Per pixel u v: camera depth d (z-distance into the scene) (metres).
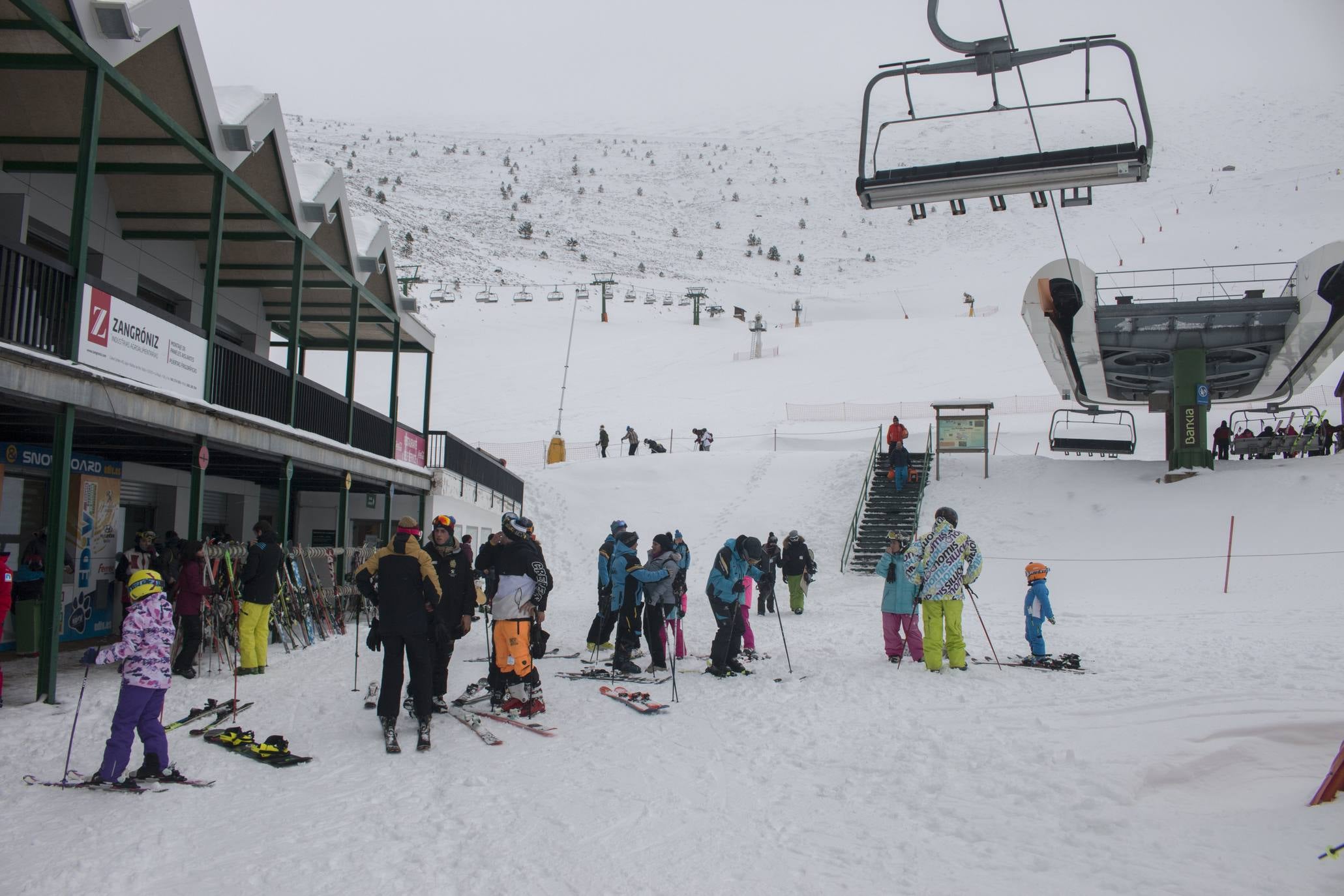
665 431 40.72
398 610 6.96
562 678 9.91
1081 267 21.61
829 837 4.79
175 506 15.24
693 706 8.39
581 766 6.32
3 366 7.48
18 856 4.70
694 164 196.75
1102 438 28.84
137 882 4.35
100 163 11.66
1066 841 4.57
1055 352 25.34
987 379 47.78
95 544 13.02
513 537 8.23
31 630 11.55
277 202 13.98
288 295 18.50
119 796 5.72
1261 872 3.97
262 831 5.04
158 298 15.73
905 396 45.44
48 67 8.89
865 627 14.58
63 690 9.08
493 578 8.56
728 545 10.03
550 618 16.69
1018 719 7.18
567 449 37.56
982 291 98.31
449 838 4.88
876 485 26.92
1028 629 10.11
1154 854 4.29
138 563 11.67
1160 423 38.78
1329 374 44.28
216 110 11.48
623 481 29.77
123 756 5.96
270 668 10.73
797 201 167.75
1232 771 5.64
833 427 39.91
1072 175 5.94
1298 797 5.01
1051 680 8.91
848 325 68.31
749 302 98.31
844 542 24.94
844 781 5.82
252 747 6.77
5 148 11.86
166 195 13.96
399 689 6.98
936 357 53.94
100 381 8.80
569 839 4.84
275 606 12.28
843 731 7.13
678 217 155.75
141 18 9.52
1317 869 3.96
